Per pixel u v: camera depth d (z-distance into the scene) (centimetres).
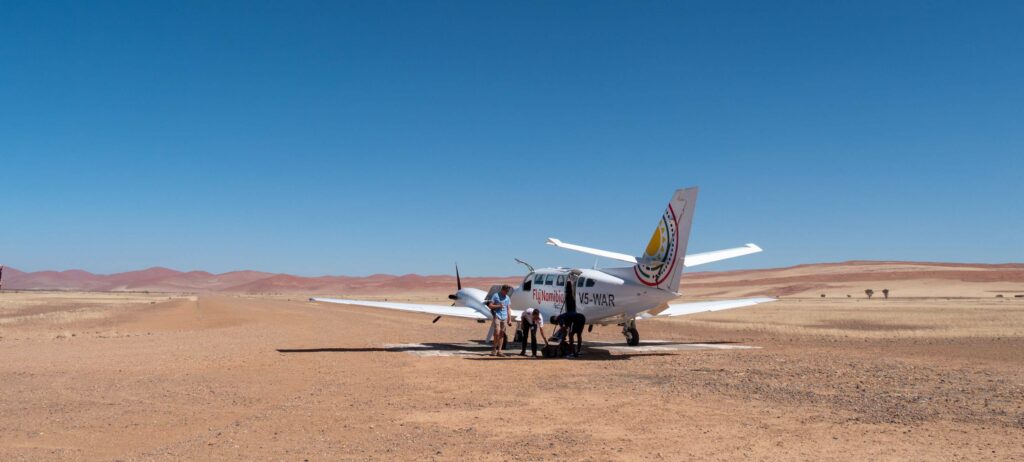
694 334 2748
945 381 1220
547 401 1034
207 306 6431
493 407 982
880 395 1066
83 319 3716
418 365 1550
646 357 1750
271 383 1234
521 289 2250
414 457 682
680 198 1772
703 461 659
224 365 1519
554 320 1858
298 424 856
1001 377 1267
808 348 2000
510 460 668
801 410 943
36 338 2302
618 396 1081
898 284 13700
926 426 823
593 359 1703
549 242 1975
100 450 716
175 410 955
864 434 781
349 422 870
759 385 1191
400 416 911
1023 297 9112
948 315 4009
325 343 2159
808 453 689
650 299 1819
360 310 5844
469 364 1582
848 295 11744
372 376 1345
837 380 1246
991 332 2534
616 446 729
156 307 6084
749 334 2711
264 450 716
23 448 723
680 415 912
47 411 944
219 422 870
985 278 13888
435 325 3375
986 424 832
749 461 659
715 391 1127
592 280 1970
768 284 15725
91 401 1028
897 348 1966
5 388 1157
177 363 1549
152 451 712
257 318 3916
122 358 1647
